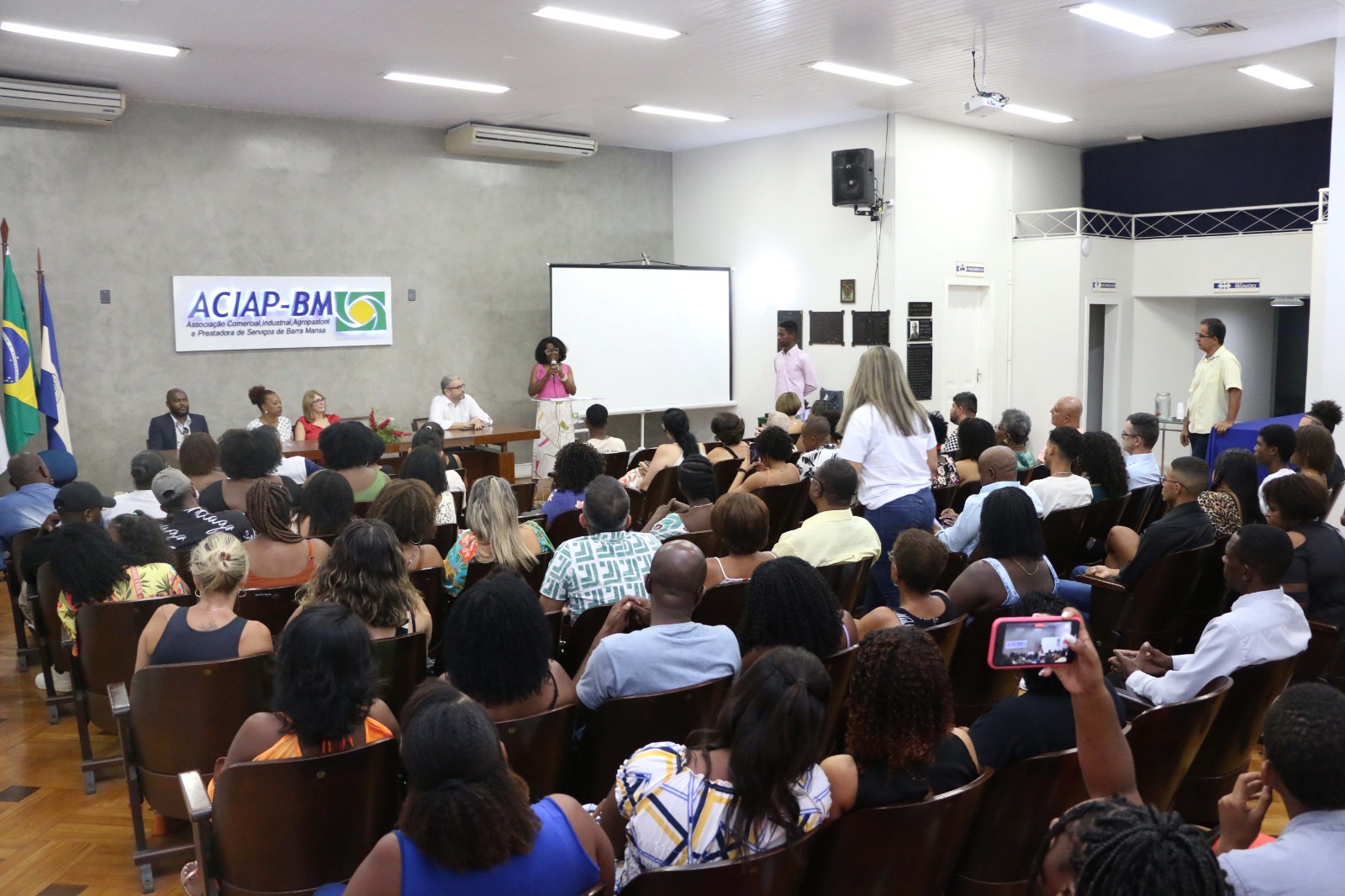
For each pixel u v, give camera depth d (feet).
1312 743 5.17
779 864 5.60
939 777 6.37
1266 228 37.88
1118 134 38.63
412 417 34.58
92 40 22.89
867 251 34.81
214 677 9.34
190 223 29.73
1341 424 24.98
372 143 33.06
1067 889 3.91
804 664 5.82
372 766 7.22
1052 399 37.45
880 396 14.16
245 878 7.25
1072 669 5.33
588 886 5.20
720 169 39.24
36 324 27.27
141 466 17.16
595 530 11.24
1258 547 9.03
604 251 39.09
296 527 13.46
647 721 7.98
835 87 29.43
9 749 13.30
